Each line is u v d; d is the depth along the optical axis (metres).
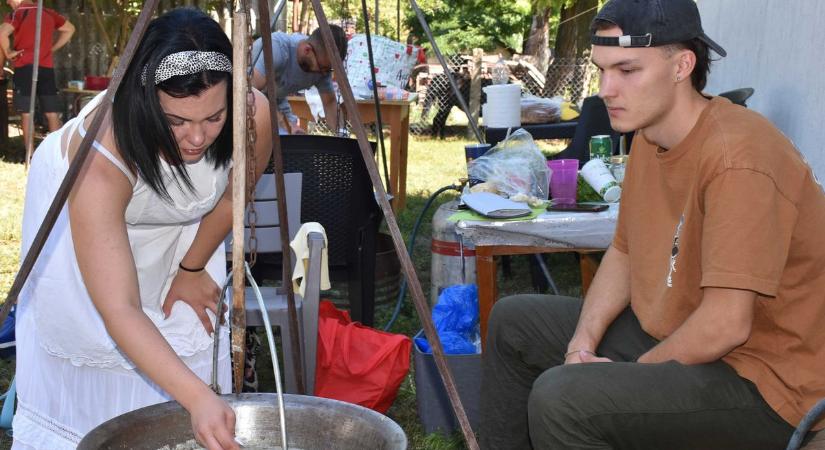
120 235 1.78
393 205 4.63
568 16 12.04
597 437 1.84
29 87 7.97
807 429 1.56
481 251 2.98
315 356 2.85
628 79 1.90
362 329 3.13
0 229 5.76
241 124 1.50
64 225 2.02
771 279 1.74
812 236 1.82
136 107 1.64
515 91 4.84
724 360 1.87
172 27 1.62
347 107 1.51
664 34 1.85
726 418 1.81
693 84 1.94
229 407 1.59
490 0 14.24
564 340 2.30
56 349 2.12
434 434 2.93
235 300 1.59
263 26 1.75
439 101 11.73
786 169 1.80
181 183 1.89
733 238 1.75
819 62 3.16
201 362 2.26
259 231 3.15
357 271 3.86
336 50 1.50
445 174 8.77
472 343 3.09
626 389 1.82
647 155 2.11
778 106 3.71
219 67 1.63
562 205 3.13
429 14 15.18
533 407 1.88
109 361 2.10
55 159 2.01
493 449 2.40
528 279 5.16
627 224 2.18
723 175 1.79
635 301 2.12
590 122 4.67
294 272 2.89
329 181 3.72
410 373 3.60
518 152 3.45
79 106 8.89
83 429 2.16
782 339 1.84
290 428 1.64
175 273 2.24
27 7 7.91
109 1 10.34
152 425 1.59
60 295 2.05
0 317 1.68
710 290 1.79
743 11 4.47
